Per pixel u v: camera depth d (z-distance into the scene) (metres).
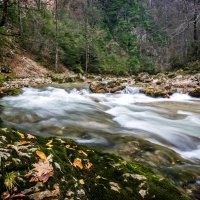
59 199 2.79
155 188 3.45
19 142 3.67
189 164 5.12
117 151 5.59
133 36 53.53
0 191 2.70
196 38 32.00
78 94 15.32
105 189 3.18
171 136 7.11
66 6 42.28
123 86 16.36
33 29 28.52
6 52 23.22
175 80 20.31
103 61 36.31
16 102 11.41
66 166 3.28
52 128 7.29
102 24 52.03
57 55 28.55
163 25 56.81
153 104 12.63
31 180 2.86
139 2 63.81
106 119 8.89
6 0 9.34
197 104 12.79
